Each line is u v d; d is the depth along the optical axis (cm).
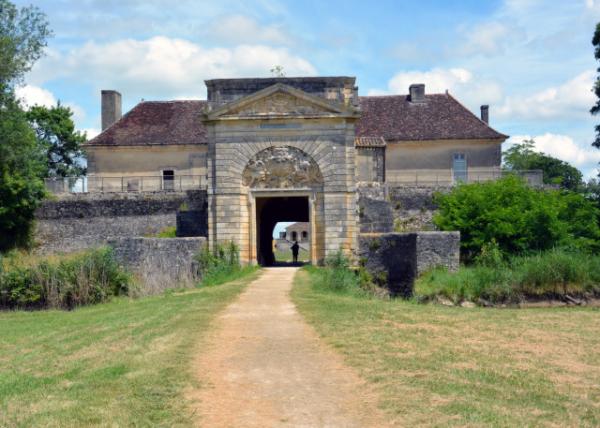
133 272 2719
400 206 4375
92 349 1447
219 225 3322
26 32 4434
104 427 909
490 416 952
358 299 2302
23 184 4334
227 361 1284
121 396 1051
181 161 5041
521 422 930
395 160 4997
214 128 3366
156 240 2816
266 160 3341
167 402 1021
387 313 1948
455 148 4975
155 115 5284
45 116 6244
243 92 3369
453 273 2834
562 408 1010
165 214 4397
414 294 2720
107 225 4444
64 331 1809
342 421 940
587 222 3850
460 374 1198
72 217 4478
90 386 1109
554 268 2583
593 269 2602
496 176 4847
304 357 1318
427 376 1176
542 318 2067
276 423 934
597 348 1544
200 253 3016
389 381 1140
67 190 4619
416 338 1549
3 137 4294
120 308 2252
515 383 1152
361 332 1591
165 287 2691
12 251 4128
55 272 2639
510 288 2578
